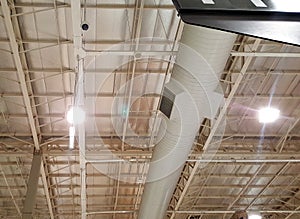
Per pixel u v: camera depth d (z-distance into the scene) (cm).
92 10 878
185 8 176
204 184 1758
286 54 939
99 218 2028
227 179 1753
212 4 176
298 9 167
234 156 1470
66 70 1055
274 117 1256
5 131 1345
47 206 1889
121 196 1830
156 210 1145
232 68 1074
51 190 1733
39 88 1125
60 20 907
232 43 589
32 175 1280
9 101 1177
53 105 1206
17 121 1289
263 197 1919
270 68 1105
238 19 168
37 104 1190
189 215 2047
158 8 875
